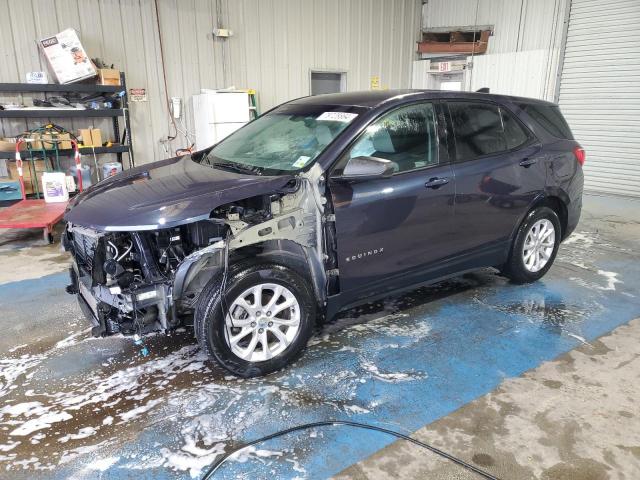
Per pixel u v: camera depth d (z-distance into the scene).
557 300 3.70
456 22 9.62
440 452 2.11
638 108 7.50
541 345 3.03
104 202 2.58
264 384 2.62
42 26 6.40
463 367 2.78
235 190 2.48
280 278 2.60
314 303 2.79
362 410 2.40
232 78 8.00
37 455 2.11
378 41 9.53
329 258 2.76
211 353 2.50
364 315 3.45
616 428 2.28
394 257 2.99
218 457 2.09
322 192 2.66
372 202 2.80
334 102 3.26
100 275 2.51
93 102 6.60
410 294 3.82
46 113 6.16
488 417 2.35
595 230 5.69
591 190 8.32
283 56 8.41
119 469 2.02
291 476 1.98
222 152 3.40
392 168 2.79
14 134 6.58
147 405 2.45
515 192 3.52
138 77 7.20
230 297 2.48
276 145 3.09
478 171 3.28
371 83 9.68
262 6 7.98
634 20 7.30
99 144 6.60
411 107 3.10
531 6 8.48
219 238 2.49
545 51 8.36
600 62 7.79
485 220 3.39
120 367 2.80
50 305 3.65
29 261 4.70
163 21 7.21
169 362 2.86
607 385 2.61
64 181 5.96
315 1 8.51
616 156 7.89
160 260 2.46
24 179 6.43
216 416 2.35
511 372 2.74
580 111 8.19
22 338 3.15
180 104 7.59
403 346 3.02
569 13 8.00
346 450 2.13
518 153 3.55
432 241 3.14
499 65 9.03
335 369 2.76
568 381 2.65
